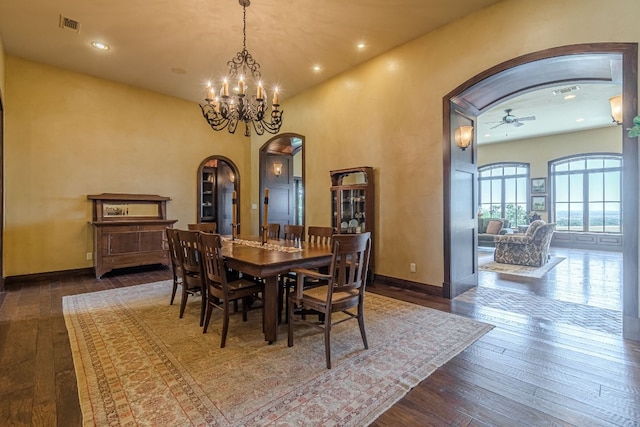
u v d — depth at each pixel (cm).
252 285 280
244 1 337
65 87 498
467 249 427
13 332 282
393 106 448
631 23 268
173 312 335
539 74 353
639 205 259
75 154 507
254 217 711
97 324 301
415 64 421
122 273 527
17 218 459
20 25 377
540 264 596
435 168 401
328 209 546
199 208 646
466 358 232
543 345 253
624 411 173
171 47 431
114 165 544
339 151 525
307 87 577
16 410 175
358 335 274
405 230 434
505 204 1023
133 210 548
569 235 884
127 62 474
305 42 425
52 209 487
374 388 195
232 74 513
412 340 263
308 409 175
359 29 396
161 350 247
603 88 581
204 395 188
